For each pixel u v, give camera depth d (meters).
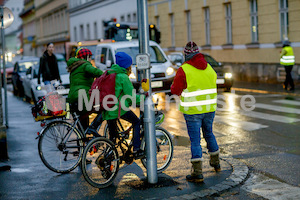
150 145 6.25
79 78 6.98
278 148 8.57
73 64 7.01
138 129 6.50
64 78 14.84
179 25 30.62
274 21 21.91
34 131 10.73
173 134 10.15
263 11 22.61
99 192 6.01
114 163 6.31
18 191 6.09
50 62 12.13
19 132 10.60
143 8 6.13
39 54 74.56
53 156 6.81
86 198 5.79
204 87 6.34
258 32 23.11
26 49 86.44
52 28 65.62
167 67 15.15
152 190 6.04
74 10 53.34
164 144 6.93
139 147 6.52
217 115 12.47
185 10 29.70
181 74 6.28
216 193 5.91
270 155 8.02
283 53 17.92
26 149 8.70
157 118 6.84
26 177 6.74
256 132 10.14
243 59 24.42
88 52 7.11
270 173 6.89
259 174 6.82
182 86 6.32
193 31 29.11
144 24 6.15
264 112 12.80
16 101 19.02
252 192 5.97
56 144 6.78
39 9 74.00
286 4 21.33
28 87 17.67
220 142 9.24
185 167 7.11
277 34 21.83
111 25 23.31
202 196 5.78
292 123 11.03
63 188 6.20
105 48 16.47
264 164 7.41
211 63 18.41
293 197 5.75
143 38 6.18
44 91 15.20
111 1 41.72
